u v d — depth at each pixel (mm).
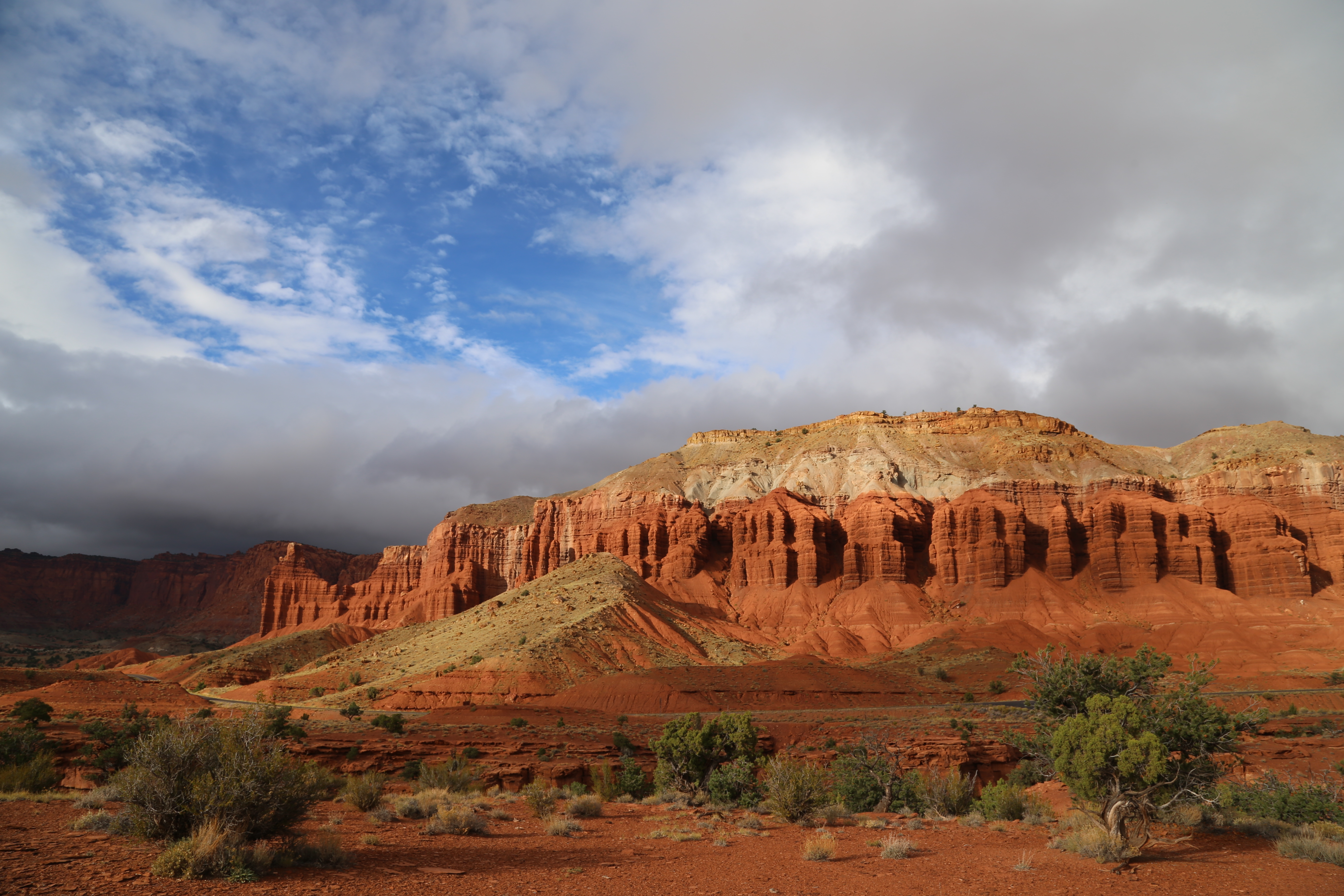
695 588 194875
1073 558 181125
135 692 92438
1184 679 26531
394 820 24797
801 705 104312
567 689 106562
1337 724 74875
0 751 40281
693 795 36625
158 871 14086
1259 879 19812
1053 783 42312
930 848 23375
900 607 175375
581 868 18047
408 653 143250
